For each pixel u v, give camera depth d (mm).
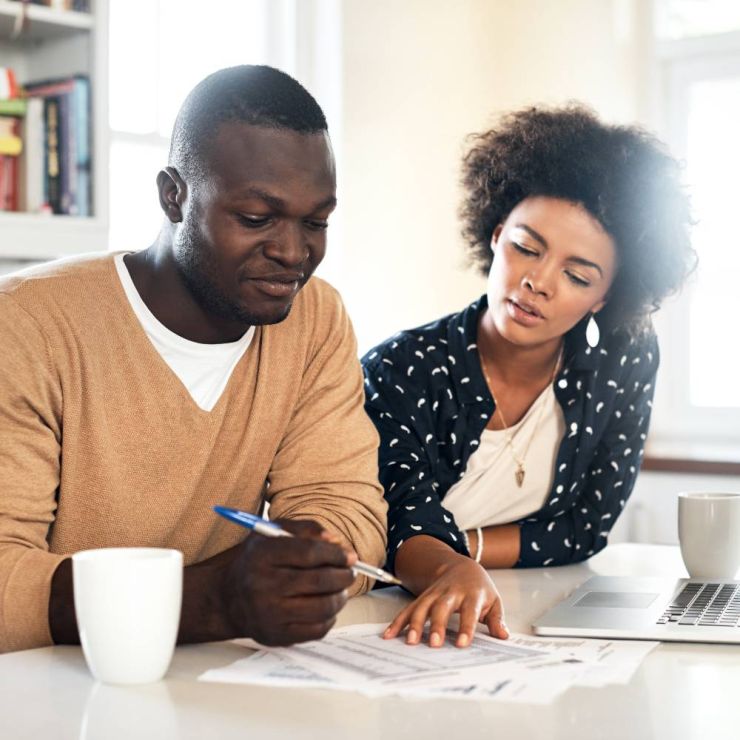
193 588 1055
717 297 3564
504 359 1683
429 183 3449
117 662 956
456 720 873
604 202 1580
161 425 1288
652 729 854
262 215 1149
